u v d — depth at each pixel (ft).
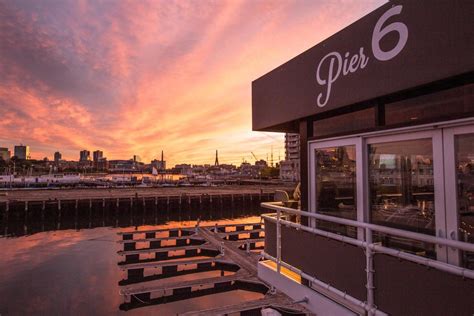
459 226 8.45
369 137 11.55
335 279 11.85
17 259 64.95
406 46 9.45
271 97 17.03
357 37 11.39
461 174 8.48
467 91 8.82
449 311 7.66
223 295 42.45
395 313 9.14
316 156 14.49
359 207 11.84
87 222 119.24
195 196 151.23
